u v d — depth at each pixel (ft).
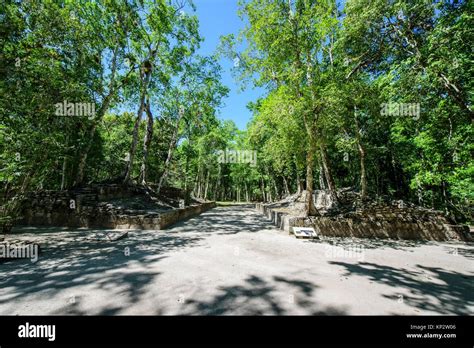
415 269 17.97
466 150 28.40
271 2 31.42
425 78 25.66
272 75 35.55
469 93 27.17
